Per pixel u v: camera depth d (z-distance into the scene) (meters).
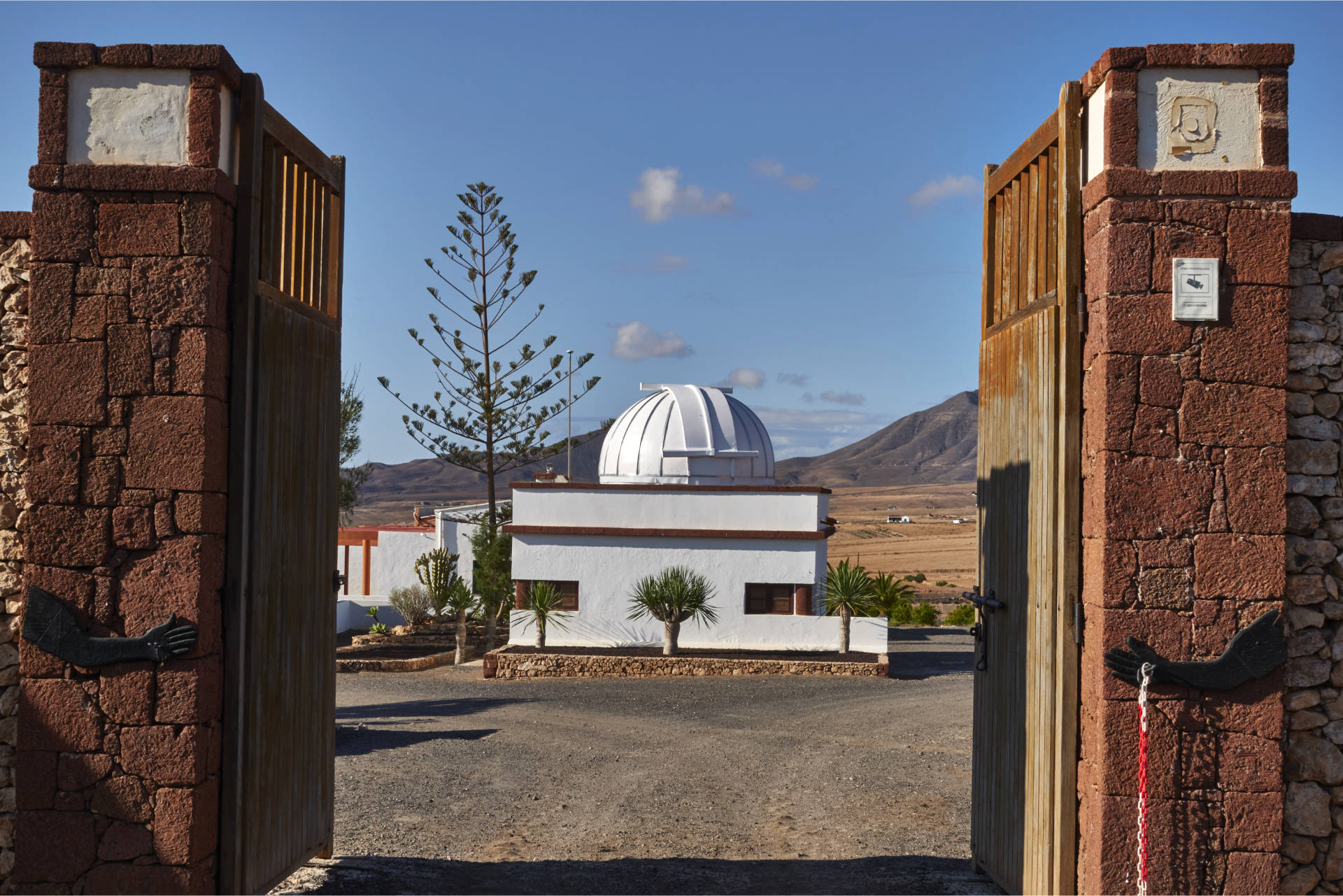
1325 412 5.52
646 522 20.81
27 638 5.23
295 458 6.38
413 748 11.70
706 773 10.55
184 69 5.32
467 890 6.66
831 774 10.48
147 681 5.22
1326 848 5.42
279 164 6.27
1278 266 5.31
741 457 23.94
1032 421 6.29
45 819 5.24
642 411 24.75
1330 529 5.49
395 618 28.73
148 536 5.23
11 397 5.49
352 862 7.20
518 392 27.52
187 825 5.19
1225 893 5.26
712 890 6.76
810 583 20.58
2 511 5.49
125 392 5.26
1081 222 5.73
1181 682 5.24
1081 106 5.74
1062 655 5.67
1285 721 5.44
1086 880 5.46
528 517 20.94
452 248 27.27
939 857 7.61
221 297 5.39
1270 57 5.29
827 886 6.89
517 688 17.61
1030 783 6.15
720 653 19.86
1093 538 5.44
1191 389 5.30
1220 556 5.27
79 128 5.35
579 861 7.40
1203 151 5.37
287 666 6.27
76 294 5.29
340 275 7.33
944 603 46.81
